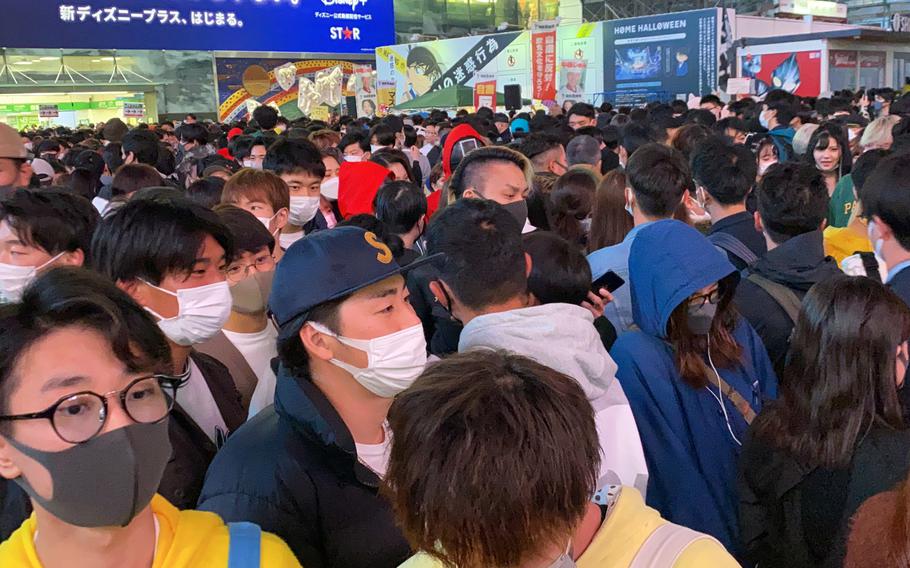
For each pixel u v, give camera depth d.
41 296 0.90
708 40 13.94
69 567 0.94
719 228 2.77
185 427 1.66
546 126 7.28
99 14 18.84
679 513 1.73
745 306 2.19
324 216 4.22
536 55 16.44
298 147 3.59
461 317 1.74
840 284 1.44
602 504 1.05
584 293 1.80
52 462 0.87
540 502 0.82
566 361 1.50
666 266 1.75
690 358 1.78
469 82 17.88
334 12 22.39
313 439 1.29
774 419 1.52
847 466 1.39
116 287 0.96
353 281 1.32
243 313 2.04
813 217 2.33
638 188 2.50
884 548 0.95
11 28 17.78
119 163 6.09
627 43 15.01
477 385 0.88
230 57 20.92
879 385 1.39
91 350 0.89
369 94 20.06
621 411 1.62
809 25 16.72
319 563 1.31
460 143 4.21
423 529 0.87
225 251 1.77
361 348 1.35
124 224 1.66
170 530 1.01
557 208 3.20
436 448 0.84
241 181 2.93
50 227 1.91
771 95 8.47
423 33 24.23
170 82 20.20
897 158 2.06
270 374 1.80
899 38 14.17
